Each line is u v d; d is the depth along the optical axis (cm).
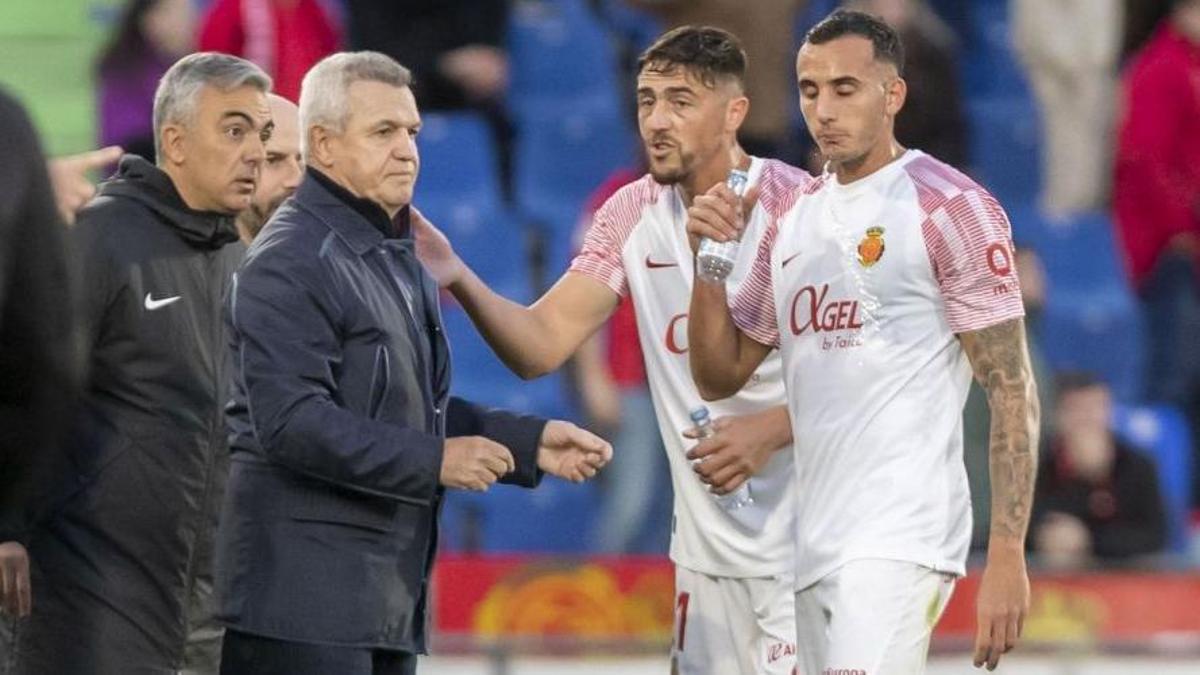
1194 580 3272
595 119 4303
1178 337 4197
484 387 3859
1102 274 4278
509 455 1955
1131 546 3581
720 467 2188
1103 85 4397
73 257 1472
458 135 4194
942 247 1989
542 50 4369
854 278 2012
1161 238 4259
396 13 4191
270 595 1948
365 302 1970
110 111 3850
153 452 2089
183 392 2102
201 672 2170
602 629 3238
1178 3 4328
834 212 2039
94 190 1947
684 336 2283
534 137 4275
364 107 1986
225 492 2016
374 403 1966
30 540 2088
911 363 2002
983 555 3375
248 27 3738
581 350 3656
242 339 1942
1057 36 4384
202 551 2142
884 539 1977
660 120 2205
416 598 2009
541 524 3709
